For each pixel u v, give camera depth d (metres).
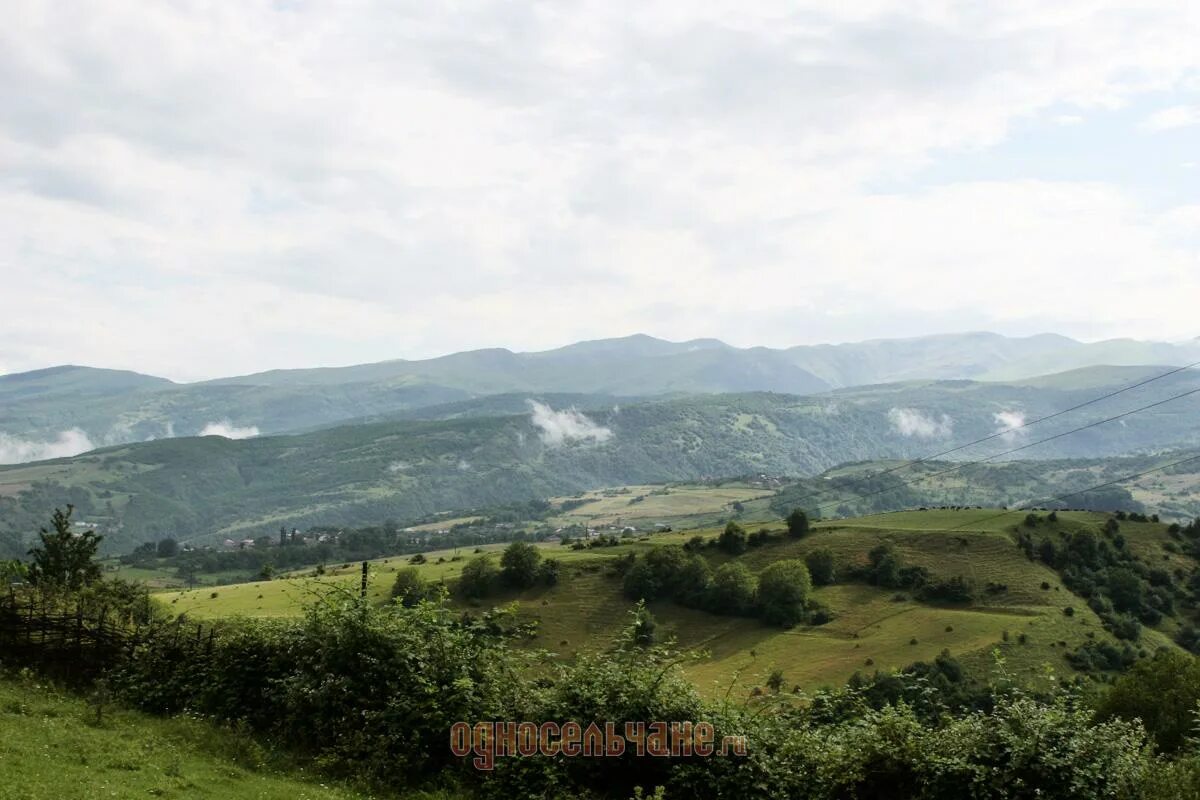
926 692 16.50
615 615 115.19
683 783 14.63
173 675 18.00
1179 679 35.00
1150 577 112.12
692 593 118.12
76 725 14.98
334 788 14.29
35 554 44.03
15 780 11.32
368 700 16.05
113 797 11.47
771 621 110.62
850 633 104.06
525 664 17.03
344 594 18.09
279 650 17.59
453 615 17.95
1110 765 13.84
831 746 15.20
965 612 107.00
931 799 14.26
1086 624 99.38
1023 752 14.12
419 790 14.72
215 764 14.23
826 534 141.00
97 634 19.03
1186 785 12.99
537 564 125.19
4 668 17.95
